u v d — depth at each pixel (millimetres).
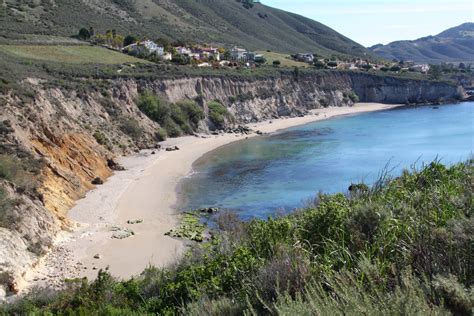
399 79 149875
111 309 11672
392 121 104750
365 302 6598
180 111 83875
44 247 29156
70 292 16125
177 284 11328
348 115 119000
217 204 41812
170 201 42719
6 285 23219
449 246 8078
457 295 6418
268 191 46094
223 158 64000
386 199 12070
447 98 151750
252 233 12742
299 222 12039
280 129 94812
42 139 44344
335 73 144125
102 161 52781
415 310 6043
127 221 36656
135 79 82938
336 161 60312
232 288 9680
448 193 11656
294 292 8102
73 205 39500
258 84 115188
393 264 7926
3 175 32281
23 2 114500
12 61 66625
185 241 32094
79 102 64188
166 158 62250
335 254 9305
